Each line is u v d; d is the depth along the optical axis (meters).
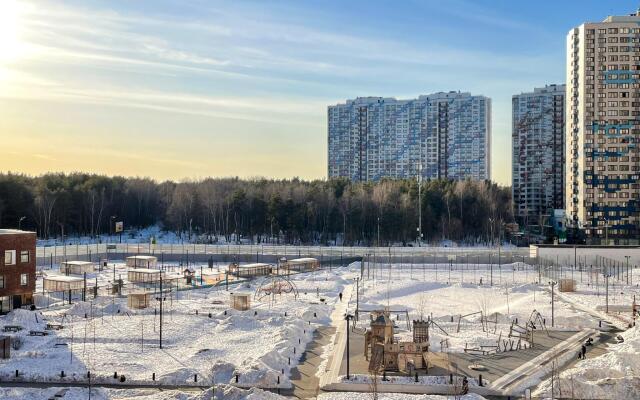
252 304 97.50
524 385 58.03
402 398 53.19
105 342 72.56
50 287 106.25
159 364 63.47
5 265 90.44
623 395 54.44
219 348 70.00
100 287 111.88
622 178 190.25
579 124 195.00
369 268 138.75
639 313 86.81
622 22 189.38
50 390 54.03
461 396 53.88
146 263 146.38
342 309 96.50
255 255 159.25
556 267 142.75
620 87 189.75
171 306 94.88
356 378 59.09
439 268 145.12
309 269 142.00
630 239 190.00
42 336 74.81
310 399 54.44
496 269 143.75
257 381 57.41
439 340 73.56
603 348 71.88
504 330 80.62
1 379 58.44
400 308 96.88
